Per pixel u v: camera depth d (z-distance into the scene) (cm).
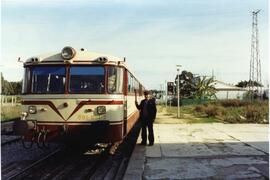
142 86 2550
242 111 3297
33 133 1102
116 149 1404
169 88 3023
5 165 1108
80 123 1095
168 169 954
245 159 1079
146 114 1352
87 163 1138
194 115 3366
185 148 1283
